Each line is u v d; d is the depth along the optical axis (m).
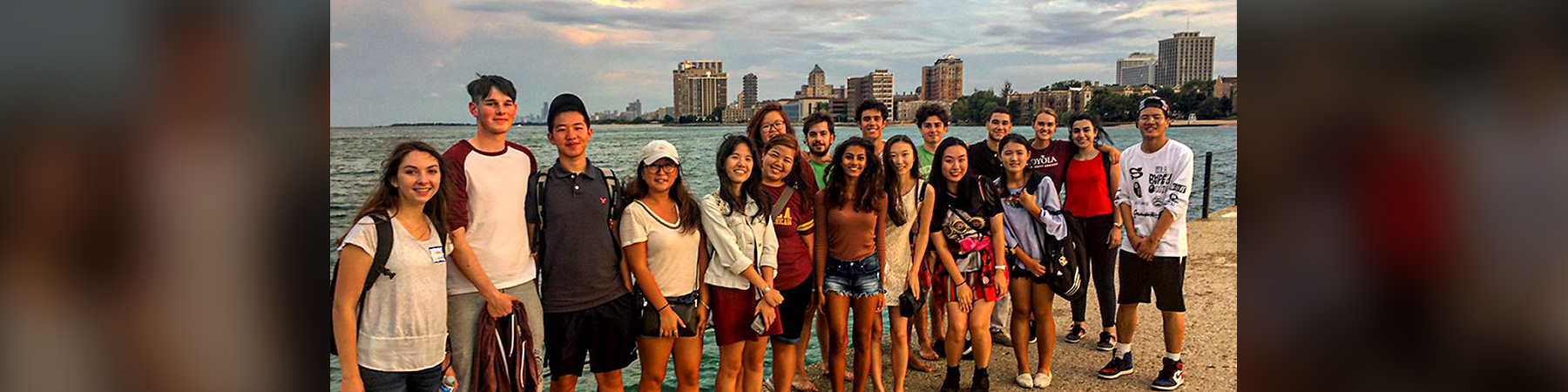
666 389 5.24
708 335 6.48
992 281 4.29
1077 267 4.44
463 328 3.36
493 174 3.32
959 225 4.23
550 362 3.58
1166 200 4.29
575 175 3.49
